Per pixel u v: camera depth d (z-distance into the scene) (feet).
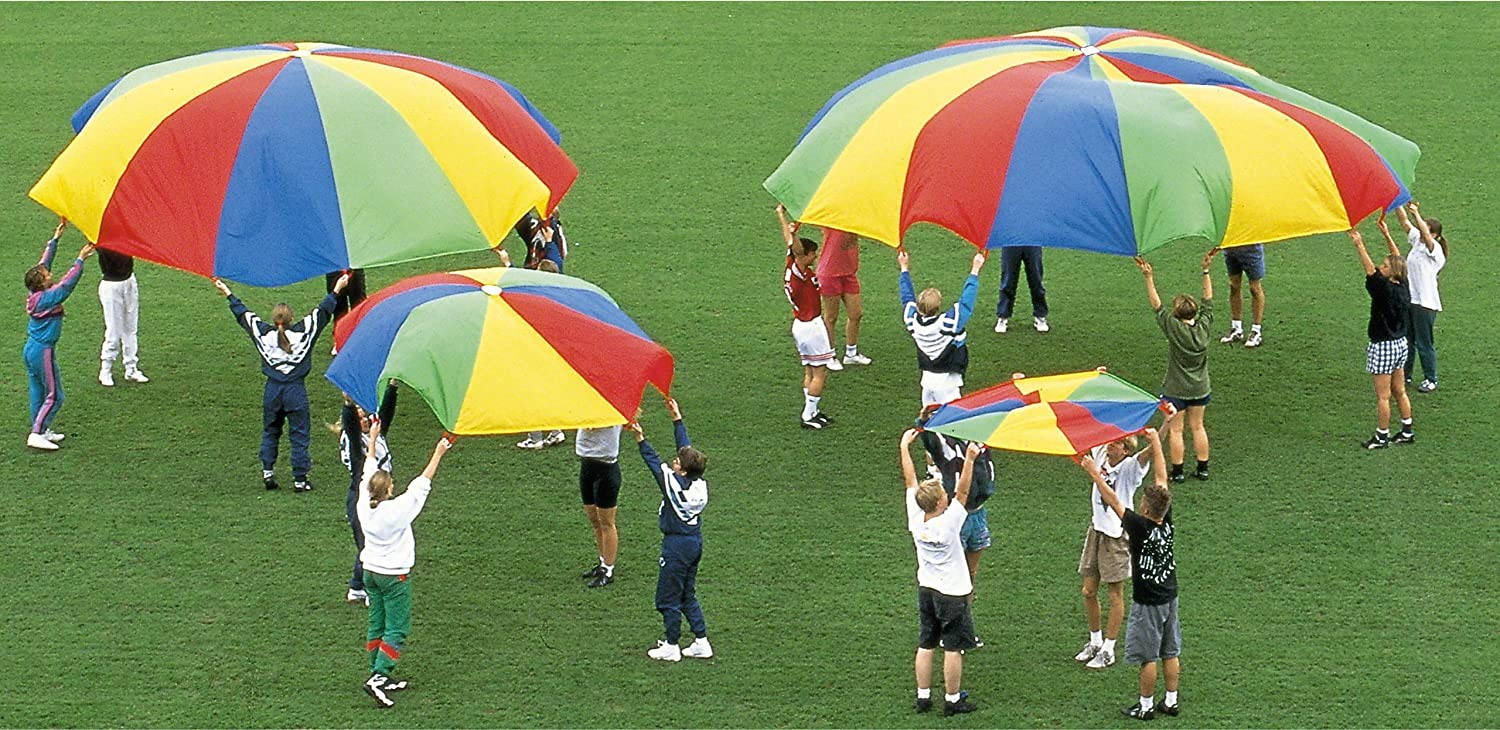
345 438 59.16
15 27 115.55
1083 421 54.60
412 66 71.00
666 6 121.90
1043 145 64.18
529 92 106.01
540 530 64.54
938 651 57.26
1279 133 65.05
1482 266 84.43
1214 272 85.51
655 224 89.97
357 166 64.69
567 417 54.49
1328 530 63.87
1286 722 53.42
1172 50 71.87
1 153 96.22
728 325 80.02
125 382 74.64
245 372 75.87
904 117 67.26
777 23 118.32
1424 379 74.13
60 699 54.19
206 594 59.88
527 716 53.67
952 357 64.59
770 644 57.57
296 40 113.39
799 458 69.31
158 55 110.32
